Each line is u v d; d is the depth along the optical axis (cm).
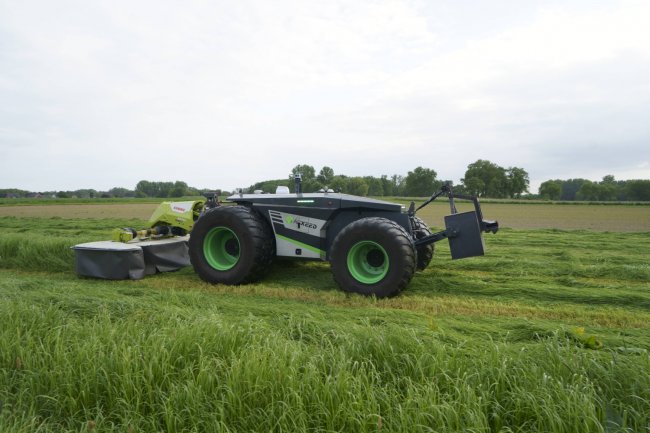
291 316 421
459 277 658
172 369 303
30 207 3881
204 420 266
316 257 619
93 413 280
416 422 244
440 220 2244
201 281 659
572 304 530
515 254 881
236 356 314
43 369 311
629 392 267
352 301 543
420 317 466
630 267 689
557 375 281
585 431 234
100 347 321
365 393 270
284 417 254
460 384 275
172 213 757
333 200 608
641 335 418
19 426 268
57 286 585
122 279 667
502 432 244
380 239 543
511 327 427
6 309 404
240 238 615
